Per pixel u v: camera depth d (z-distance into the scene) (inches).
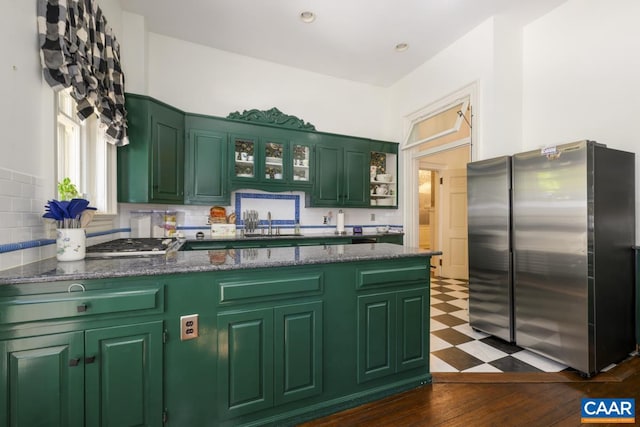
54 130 61.8
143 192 107.3
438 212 201.5
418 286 73.7
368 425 60.2
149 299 48.4
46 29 57.0
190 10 113.0
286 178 144.6
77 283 45.3
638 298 86.7
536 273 87.9
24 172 52.9
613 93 94.0
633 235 87.4
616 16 93.4
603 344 79.1
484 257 103.7
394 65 154.4
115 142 94.8
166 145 115.6
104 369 46.6
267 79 151.6
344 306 64.9
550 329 84.4
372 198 176.2
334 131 168.4
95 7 76.3
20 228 51.7
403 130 169.5
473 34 122.5
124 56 113.7
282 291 58.0
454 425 60.0
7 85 48.5
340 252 71.6
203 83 138.1
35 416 43.4
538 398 68.8
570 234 79.7
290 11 112.9
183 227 137.3
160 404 49.9
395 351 70.6
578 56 103.0
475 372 80.2
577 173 78.4
